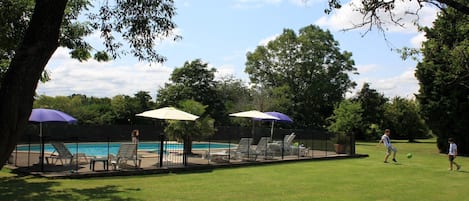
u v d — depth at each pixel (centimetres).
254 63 5800
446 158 2634
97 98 5016
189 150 2186
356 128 4284
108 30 764
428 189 1343
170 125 2044
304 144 2952
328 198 1127
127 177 1415
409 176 1661
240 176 1522
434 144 4322
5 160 396
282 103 4862
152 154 2180
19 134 404
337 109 3962
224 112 4781
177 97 4747
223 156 2009
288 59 5703
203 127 2073
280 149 2392
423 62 3131
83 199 995
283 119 2661
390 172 1770
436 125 3203
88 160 1773
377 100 5444
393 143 4503
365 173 1712
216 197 1091
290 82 5631
